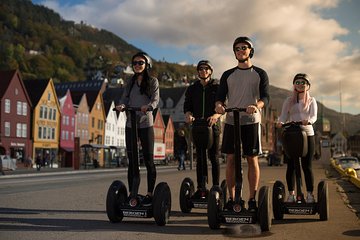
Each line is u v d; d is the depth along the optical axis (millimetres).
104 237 5109
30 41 187500
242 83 5934
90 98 74812
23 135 57031
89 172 33781
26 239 4965
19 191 11570
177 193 10805
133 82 6535
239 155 5574
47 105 61188
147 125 6359
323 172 23656
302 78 6934
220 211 5695
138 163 6152
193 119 7441
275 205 6570
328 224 6184
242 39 5926
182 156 38250
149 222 6309
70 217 6711
